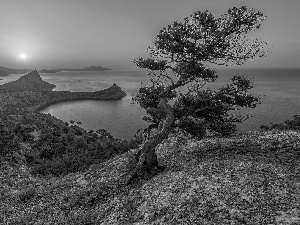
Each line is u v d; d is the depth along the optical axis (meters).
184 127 23.08
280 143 22.47
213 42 18.88
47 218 19.14
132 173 21.72
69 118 157.12
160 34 20.38
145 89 24.61
